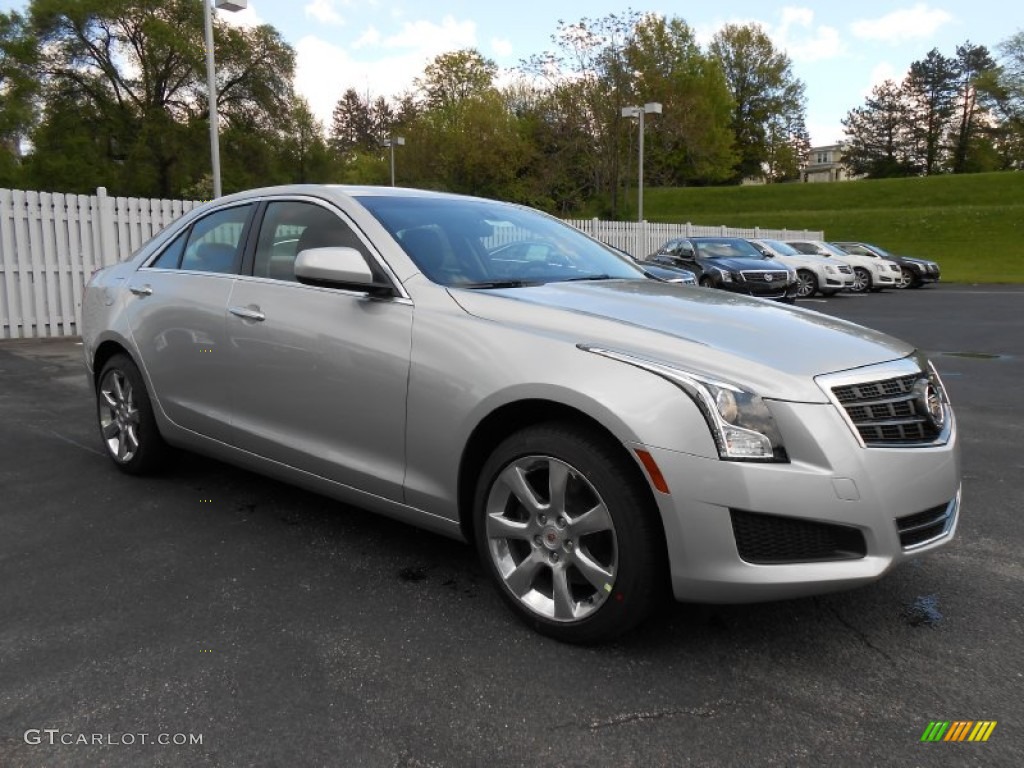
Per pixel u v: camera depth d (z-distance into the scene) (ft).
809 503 8.34
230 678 8.79
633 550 8.77
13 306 35.37
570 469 9.19
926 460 9.08
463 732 7.87
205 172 148.66
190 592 10.90
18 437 18.76
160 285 14.70
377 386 10.89
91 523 13.42
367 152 258.57
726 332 9.56
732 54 281.33
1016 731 7.95
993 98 245.04
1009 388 27.02
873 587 11.23
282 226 13.07
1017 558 12.28
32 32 147.43
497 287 11.29
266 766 7.38
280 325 12.18
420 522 10.92
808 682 8.80
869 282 80.43
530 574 9.73
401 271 11.20
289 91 159.74
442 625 10.00
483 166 144.46
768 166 295.69
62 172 141.28
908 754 7.59
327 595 10.83
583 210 120.67
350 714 8.15
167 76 150.20
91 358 16.39
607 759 7.49
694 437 8.43
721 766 7.40
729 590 8.48
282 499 14.71
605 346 9.21
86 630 9.82
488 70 213.25
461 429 10.00
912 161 327.26
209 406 13.64
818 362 9.04
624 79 112.68
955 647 9.59
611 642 9.59
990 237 135.13
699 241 60.85
